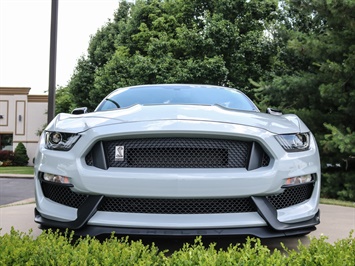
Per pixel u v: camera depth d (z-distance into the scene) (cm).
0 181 1355
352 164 806
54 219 236
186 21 1748
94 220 223
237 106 337
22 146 2698
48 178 242
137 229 220
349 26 704
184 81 1443
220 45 1494
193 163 230
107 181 222
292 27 1305
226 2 1571
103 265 157
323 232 316
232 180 221
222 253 168
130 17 2036
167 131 226
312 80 799
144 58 1565
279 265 157
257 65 1488
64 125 254
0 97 2781
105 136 230
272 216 226
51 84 643
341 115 777
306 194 250
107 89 1752
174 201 224
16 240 182
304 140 257
